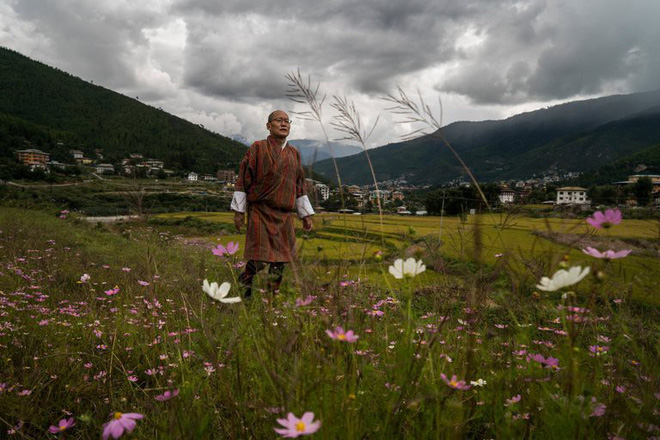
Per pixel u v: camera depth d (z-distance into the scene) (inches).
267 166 150.3
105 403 63.3
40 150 4527.6
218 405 53.7
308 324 51.4
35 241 268.5
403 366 46.2
